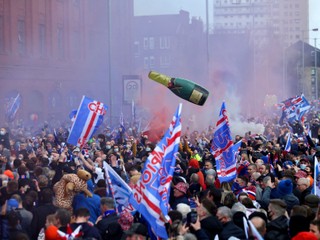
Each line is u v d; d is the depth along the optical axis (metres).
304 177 18.78
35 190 17.20
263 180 18.70
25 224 14.77
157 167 13.31
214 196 15.81
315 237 11.16
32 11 78.44
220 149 20.59
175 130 13.52
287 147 30.22
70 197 15.68
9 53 73.62
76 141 21.75
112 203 14.45
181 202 16.02
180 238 11.73
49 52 81.94
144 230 11.97
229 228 13.05
